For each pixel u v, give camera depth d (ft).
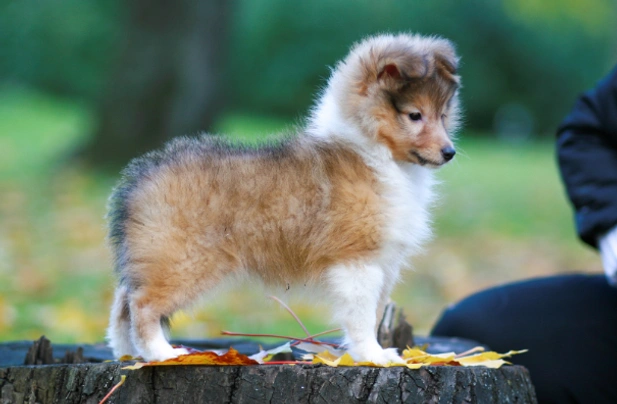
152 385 18.93
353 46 22.71
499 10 141.18
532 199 77.51
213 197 19.35
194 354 18.69
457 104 23.18
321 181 19.89
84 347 25.30
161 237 18.97
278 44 129.18
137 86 69.51
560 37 146.82
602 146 27.50
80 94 127.03
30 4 126.21
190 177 19.42
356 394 18.86
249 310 42.50
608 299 27.58
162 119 69.82
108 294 41.68
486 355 21.59
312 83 128.88
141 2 70.28
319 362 19.70
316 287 20.58
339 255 19.81
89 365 19.66
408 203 20.57
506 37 143.13
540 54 145.48
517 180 88.43
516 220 68.64
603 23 135.33
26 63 126.82
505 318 27.61
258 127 101.30
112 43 126.11
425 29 136.77
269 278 20.34
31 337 35.60
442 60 21.36
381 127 20.68
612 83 27.50
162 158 20.15
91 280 44.11
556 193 81.25
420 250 22.25
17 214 56.44
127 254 19.24
